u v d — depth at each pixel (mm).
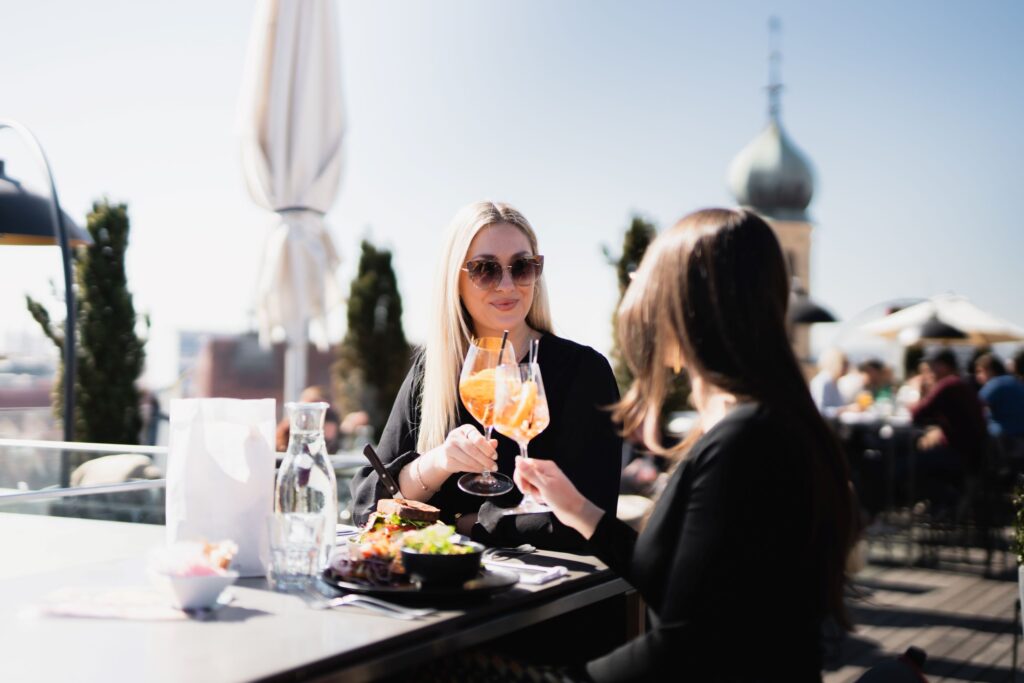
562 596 1639
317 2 5816
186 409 1638
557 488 1649
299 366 5785
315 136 5797
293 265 5738
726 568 1339
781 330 1453
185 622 1336
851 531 1441
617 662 1442
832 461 1412
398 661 1258
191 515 1617
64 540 2600
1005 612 5531
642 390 1552
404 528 1847
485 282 2336
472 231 2367
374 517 1896
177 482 1626
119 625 1318
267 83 5727
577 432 2199
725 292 1443
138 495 2762
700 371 1465
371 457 2115
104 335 7508
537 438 2262
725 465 1364
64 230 4715
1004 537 8406
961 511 7402
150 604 1417
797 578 1356
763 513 1347
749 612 1339
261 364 14773
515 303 2371
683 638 1352
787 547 1350
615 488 2172
